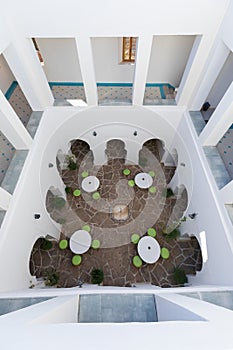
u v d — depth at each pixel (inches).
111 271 435.5
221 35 293.7
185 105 427.8
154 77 520.7
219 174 319.0
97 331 104.8
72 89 520.7
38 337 96.0
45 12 280.4
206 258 338.3
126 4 273.9
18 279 303.1
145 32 304.2
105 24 294.8
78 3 271.9
